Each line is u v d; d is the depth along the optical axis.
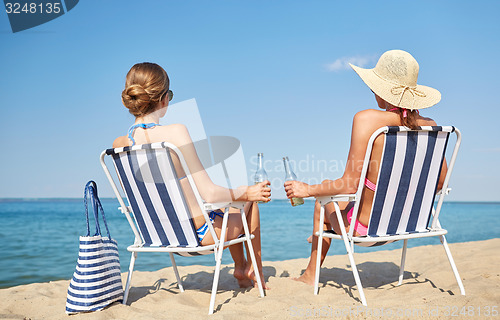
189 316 2.38
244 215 2.78
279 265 4.50
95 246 2.65
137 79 2.64
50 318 2.51
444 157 2.76
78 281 2.60
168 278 3.91
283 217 23.84
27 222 19.58
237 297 2.91
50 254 8.31
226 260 7.15
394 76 2.62
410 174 2.51
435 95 2.67
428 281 3.34
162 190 2.52
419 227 2.69
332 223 2.90
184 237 2.62
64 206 43.12
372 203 2.56
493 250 4.54
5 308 2.83
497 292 2.56
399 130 2.40
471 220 20.53
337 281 3.58
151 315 2.42
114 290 2.74
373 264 4.34
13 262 7.24
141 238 2.84
